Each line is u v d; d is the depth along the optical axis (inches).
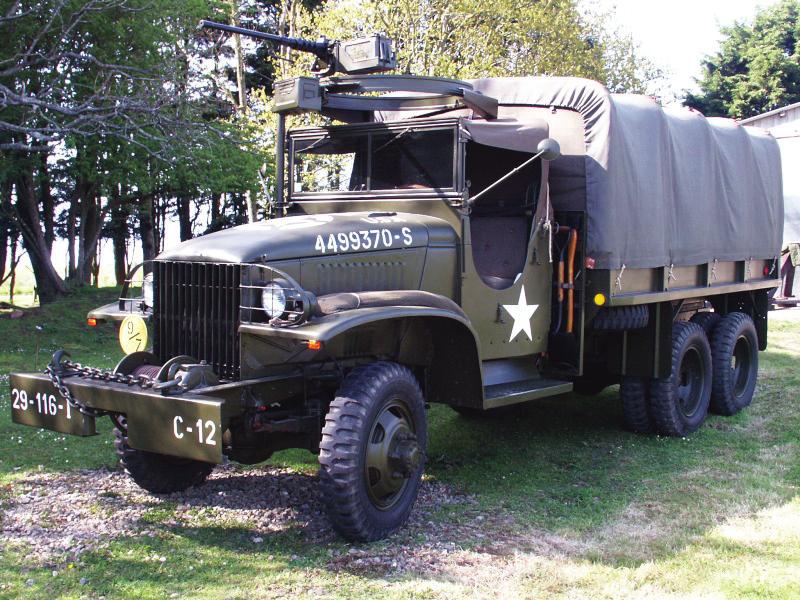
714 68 1304.1
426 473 219.6
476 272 205.0
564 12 717.3
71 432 165.3
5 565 149.3
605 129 226.2
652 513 188.4
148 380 157.6
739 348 304.7
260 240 167.8
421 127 202.2
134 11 472.7
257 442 178.5
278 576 148.1
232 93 691.4
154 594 139.2
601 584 147.8
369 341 181.3
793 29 1243.2
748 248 303.4
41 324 504.1
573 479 215.9
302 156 223.9
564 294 234.2
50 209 665.0
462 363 193.3
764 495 201.2
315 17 569.6
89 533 166.7
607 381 302.0
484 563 157.2
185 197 821.2
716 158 281.6
